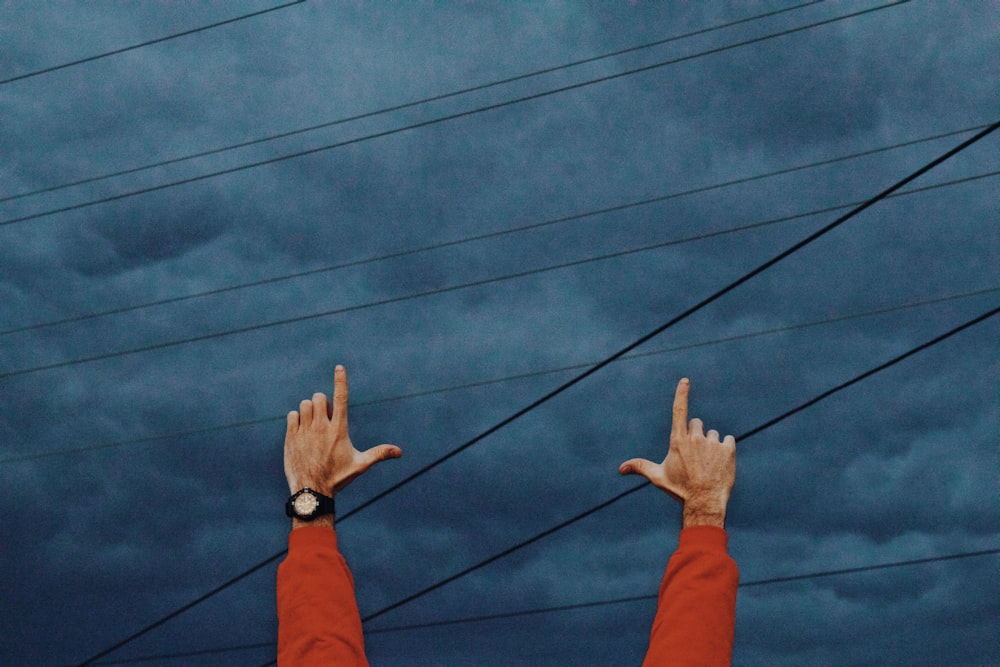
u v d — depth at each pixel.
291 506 3.55
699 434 3.57
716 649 3.25
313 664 3.34
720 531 3.47
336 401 3.66
